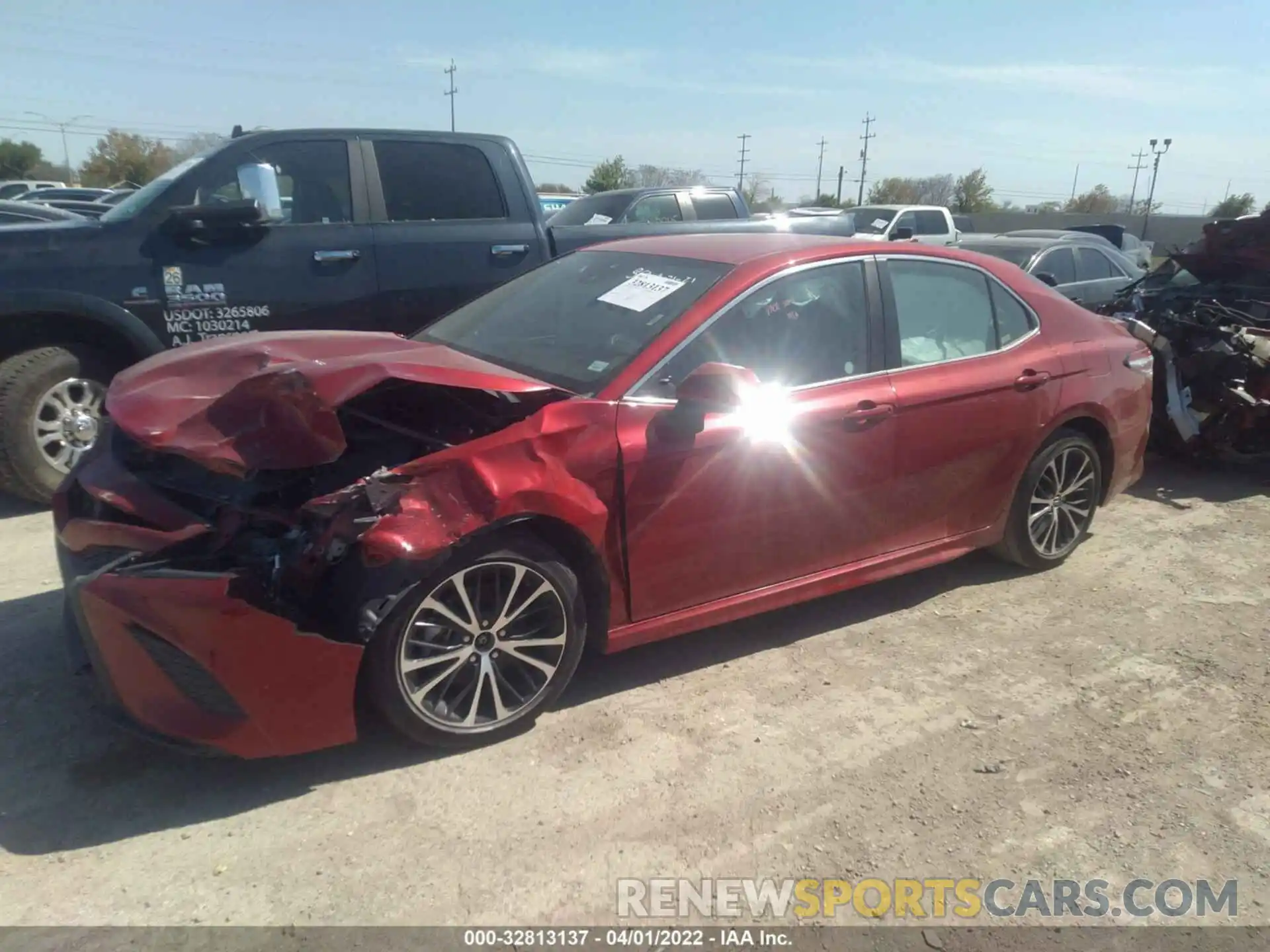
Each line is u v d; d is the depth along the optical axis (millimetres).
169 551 2990
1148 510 6191
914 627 4395
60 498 3498
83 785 3064
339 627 2971
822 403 3846
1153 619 4562
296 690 2910
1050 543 4980
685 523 3576
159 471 3418
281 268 5879
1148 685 3957
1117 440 5062
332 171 6125
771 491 3750
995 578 4984
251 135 5965
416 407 3691
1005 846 2979
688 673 3916
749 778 3244
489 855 2838
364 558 2920
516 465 3193
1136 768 3393
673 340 3605
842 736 3514
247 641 2812
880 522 4164
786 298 3898
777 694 3777
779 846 2936
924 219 18828
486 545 3160
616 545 3449
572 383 3586
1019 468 4637
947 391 4211
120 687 2830
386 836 2896
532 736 3424
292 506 3301
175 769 3166
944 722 3637
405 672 3090
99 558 3117
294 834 2887
